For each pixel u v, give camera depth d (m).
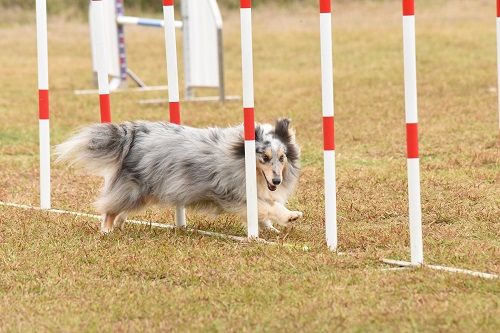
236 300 8.62
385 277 9.12
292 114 22.19
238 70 32.06
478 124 19.58
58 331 7.91
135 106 24.47
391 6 47.91
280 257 9.98
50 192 13.93
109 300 8.71
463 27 39.31
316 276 9.30
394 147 17.61
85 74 32.06
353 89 26.12
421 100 23.44
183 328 7.88
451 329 7.57
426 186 13.91
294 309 8.23
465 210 12.24
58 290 9.13
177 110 11.85
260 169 11.09
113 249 10.57
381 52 34.28
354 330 7.67
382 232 11.09
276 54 35.38
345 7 48.38
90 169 11.65
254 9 48.22
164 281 9.41
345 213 12.45
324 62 9.91
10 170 16.45
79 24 46.44
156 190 11.38
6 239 11.21
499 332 7.48
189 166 11.20
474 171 14.93
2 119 22.34
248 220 10.84
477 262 9.68
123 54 27.69
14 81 29.67
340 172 15.26
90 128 11.55
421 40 36.00
